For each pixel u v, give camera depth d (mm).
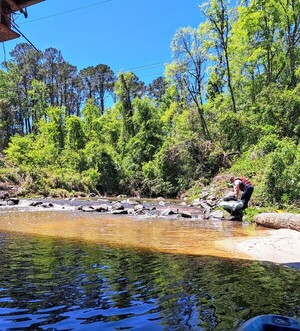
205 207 14781
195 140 25078
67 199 20516
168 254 6129
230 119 23125
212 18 27219
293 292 4004
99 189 29219
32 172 23688
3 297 3705
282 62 27891
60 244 6945
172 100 39406
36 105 56688
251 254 6285
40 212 13789
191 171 24547
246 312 3350
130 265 5250
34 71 61062
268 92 22406
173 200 21047
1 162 26391
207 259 5777
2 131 47594
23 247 6582
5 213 13312
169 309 3412
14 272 4727
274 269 5152
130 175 29562
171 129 32438
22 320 3107
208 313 3318
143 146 31188
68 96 63844
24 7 8039
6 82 55531
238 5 27453
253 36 28016
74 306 3471
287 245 6688
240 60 29094
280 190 12414
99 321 3104
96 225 9969
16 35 7844
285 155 13047
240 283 4355
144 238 7816
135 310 3377
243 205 11766
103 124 38688
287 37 27281
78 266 5125
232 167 20703
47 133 36594
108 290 3996
